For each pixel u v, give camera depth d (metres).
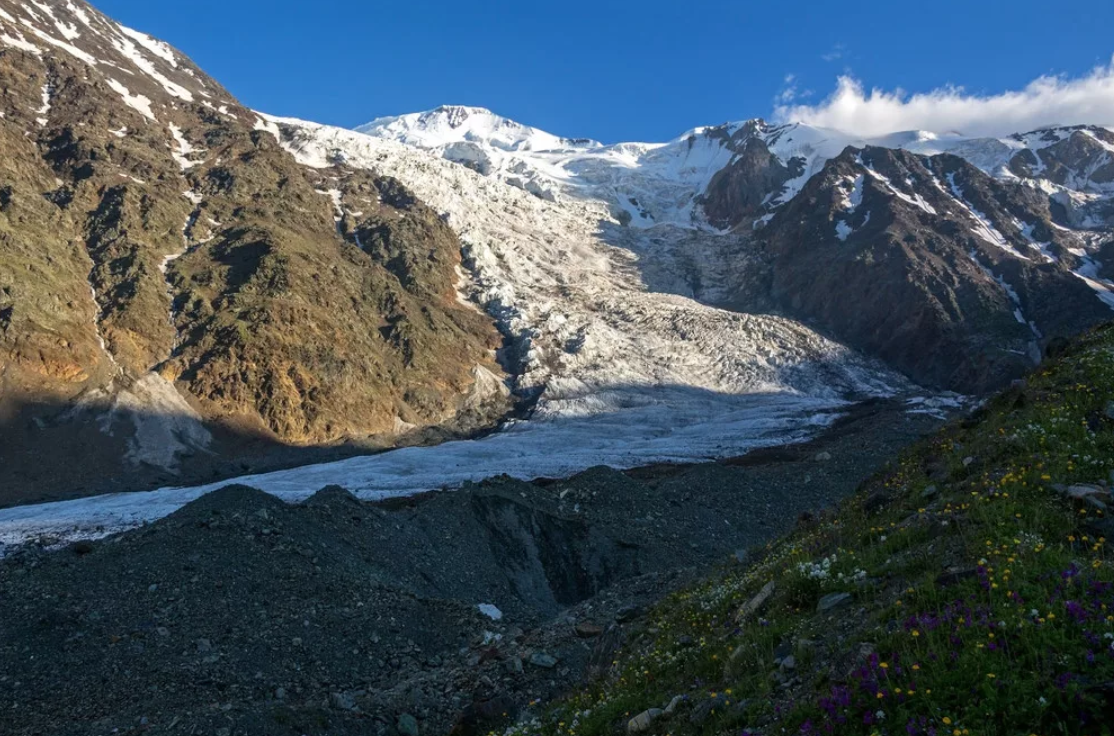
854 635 7.83
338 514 30.91
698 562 35.84
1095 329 17.33
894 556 9.59
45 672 17.73
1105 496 8.91
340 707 15.98
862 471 56.19
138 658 18.44
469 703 15.81
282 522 27.19
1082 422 11.41
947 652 6.49
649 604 18.48
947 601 7.45
